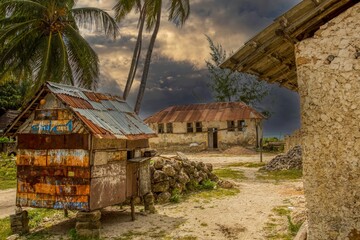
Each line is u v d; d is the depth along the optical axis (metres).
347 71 3.84
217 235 6.87
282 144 31.84
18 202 7.12
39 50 16.94
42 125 7.01
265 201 9.85
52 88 6.91
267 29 4.08
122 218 8.37
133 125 8.46
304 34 4.18
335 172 3.84
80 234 6.67
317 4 3.78
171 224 7.73
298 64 4.14
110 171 7.26
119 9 17.72
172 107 35.97
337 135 3.85
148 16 19.14
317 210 3.92
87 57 17.09
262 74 5.35
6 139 25.53
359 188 3.71
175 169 11.13
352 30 3.86
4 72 16.31
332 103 3.90
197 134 32.50
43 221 8.34
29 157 7.07
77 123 6.73
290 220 7.30
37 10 16.23
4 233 7.29
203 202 9.97
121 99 9.46
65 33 17.45
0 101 30.06
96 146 6.79
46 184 6.90
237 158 25.28
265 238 6.55
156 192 10.20
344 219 3.76
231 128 29.38
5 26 16.92
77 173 6.68
